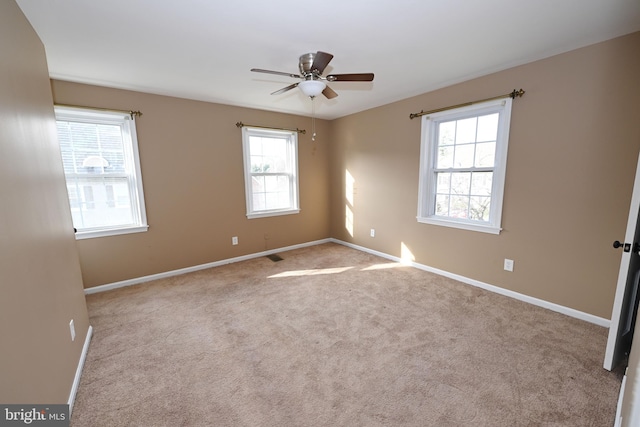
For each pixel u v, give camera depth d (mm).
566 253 2455
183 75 2797
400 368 1858
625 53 2045
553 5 1705
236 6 1685
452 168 3295
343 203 4852
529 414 1493
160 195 3455
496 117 2867
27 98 1507
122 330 2344
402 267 3807
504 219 2826
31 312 1255
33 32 1755
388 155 3969
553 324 2340
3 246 1070
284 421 1476
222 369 1873
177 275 3625
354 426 1440
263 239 4434
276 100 3730
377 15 1802
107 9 1685
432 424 1445
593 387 1658
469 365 1874
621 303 1680
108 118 3096
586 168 2287
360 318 2500
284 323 2436
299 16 1804
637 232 1620
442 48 2281
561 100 2367
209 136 3760
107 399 1628
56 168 1873
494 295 2908
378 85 3180
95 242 3084
